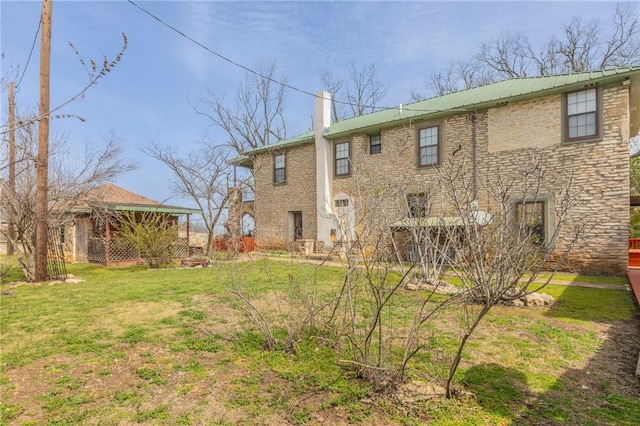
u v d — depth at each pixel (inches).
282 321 195.5
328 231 627.2
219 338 182.5
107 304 263.3
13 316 229.6
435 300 244.8
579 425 103.5
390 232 147.6
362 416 109.7
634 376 136.4
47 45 361.7
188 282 360.5
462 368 142.8
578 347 166.9
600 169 391.5
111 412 114.7
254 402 119.6
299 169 703.7
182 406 117.8
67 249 653.3
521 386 128.1
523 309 235.8
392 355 146.8
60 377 141.6
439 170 278.2
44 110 355.3
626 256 374.3
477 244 113.7
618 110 383.9
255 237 762.8
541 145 430.3
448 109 489.1
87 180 420.5
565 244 403.2
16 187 389.4
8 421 110.0
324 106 655.1
